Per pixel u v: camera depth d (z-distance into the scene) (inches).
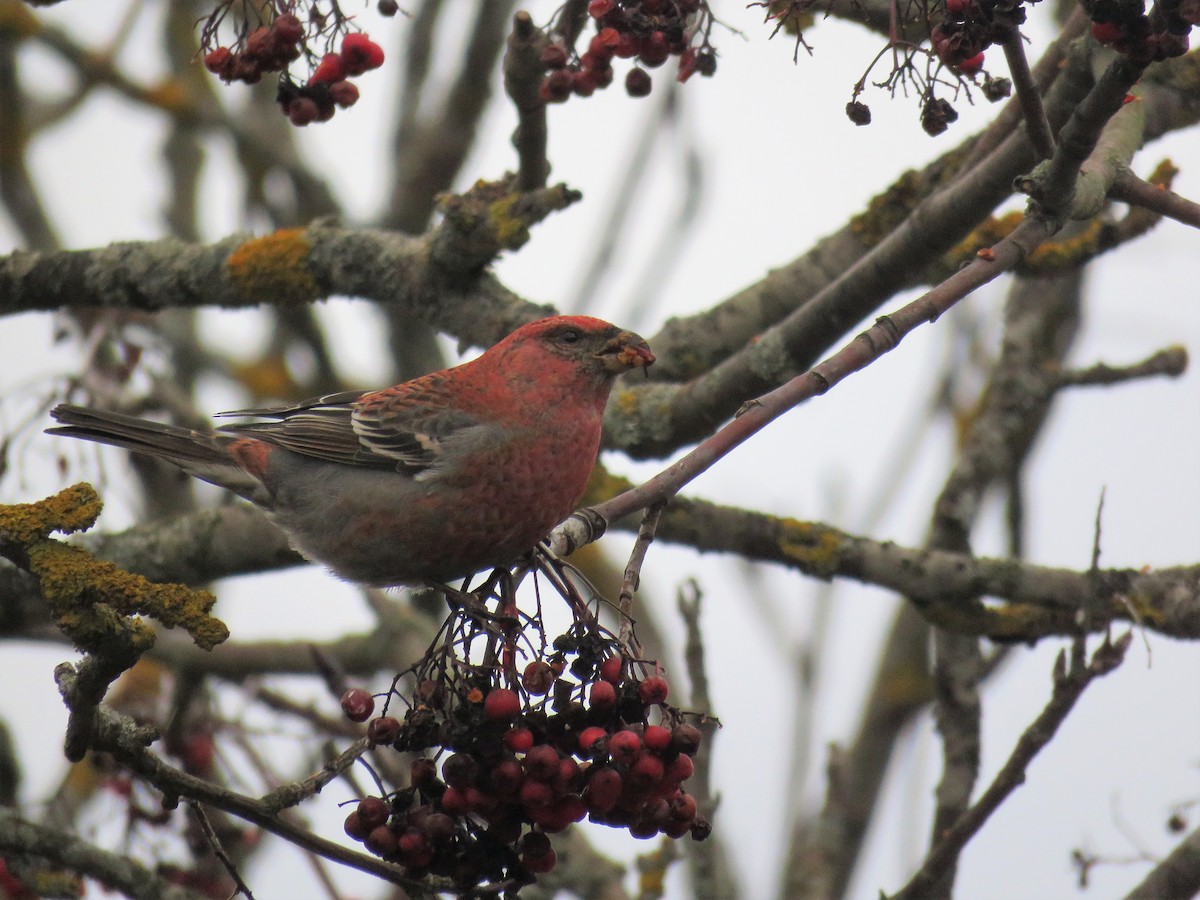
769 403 296.7
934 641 442.6
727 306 452.1
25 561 253.0
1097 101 281.3
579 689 265.1
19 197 590.9
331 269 432.8
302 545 390.6
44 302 451.5
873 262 377.1
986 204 355.6
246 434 395.2
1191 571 435.2
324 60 319.9
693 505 438.3
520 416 361.4
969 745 427.2
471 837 270.1
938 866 343.9
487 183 420.2
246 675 492.1
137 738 258.2
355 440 373.1
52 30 594.6
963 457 481.7
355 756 275.6
